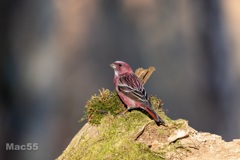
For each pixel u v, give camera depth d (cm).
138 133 556
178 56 2716
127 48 2888
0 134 1945
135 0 2939
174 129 570
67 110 2475
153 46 2831
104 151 541
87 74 2753
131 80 621
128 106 604
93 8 2947
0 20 1938
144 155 525
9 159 1980
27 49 2272
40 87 2375
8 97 1967
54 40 2623
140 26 2894
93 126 589
